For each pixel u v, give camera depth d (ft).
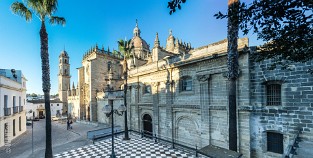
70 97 178.29
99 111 119.75
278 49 12.67
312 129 30.17
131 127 75.31
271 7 9.90
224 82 42.04
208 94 45.11
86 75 145.69
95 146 52.65
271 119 34.99
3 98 71.61
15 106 86.43
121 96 87.97
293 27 10.27
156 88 61.87
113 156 37.06
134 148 49.80
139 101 71.36
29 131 105.81
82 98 149.28
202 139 46.21
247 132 37.37
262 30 11.45
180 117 53.67
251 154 36.99
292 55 12.44
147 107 66.54
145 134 62.85
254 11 10.62
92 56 135.54
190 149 46.11
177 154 44.42
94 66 128.77
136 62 111.75
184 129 52.85
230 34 29.94
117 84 119.75
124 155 44.01
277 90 35.32
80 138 71.61
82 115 146.61
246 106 37.27
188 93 50.90
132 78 74.79
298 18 9.81
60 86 228.84
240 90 38.88
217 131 43.34
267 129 35.40
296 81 32.19
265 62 35.88
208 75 44.86
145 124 69.77
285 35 10.93
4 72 97.96
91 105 124.36
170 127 55.83
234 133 29.60
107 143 55.72
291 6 9.47
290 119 32.65
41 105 207.00
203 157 41.81
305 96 31.09
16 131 86.38
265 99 36.45
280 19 10.41
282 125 33.55
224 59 41.55
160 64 61.98
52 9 45.16
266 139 35.94
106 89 117.70
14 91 86.53
